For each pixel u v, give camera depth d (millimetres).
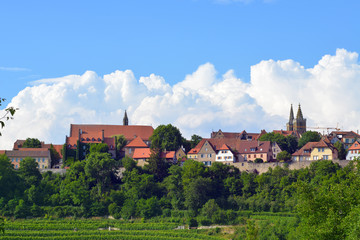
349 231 95000
